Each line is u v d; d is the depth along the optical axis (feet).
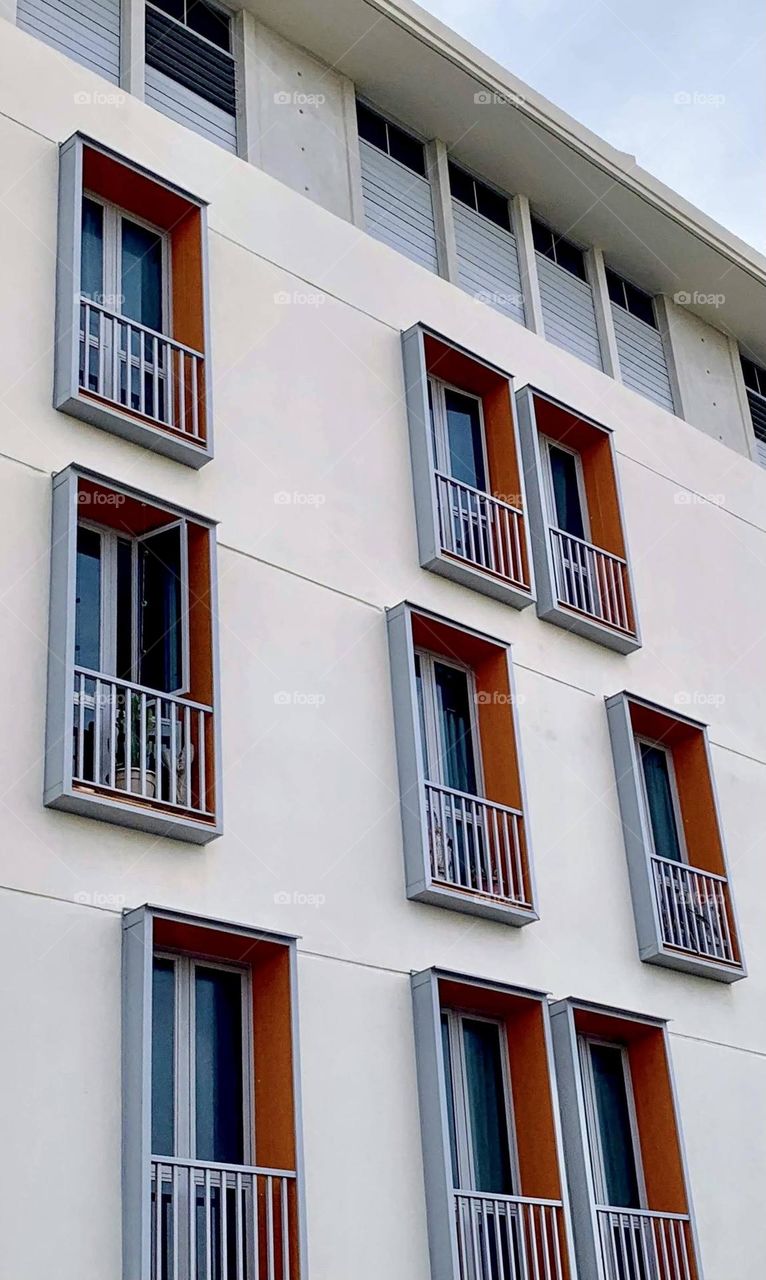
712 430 72.69
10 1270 35.37
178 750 44.37
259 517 49.55
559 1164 46.60
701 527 67.41
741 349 77.92
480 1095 47.88
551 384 63.16
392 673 50.85
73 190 48.06
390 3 59.47
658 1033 52.26
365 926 46.32
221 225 53.42
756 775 63.57
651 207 68.23
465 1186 46.14
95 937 40.27
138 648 45.70
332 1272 41.01
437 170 64.49
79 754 41.70
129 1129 38.37
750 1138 54.60
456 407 59.06
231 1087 42.14
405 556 53.31
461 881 50.75
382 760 49.24
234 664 46.73
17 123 48.78
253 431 50.72
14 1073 37.45
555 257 68.90
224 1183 38.88
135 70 54.90
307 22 60.03
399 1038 45.62
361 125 62.80
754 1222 52.85
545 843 53.11
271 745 46.50
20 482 43.93
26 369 45.52
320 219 56.80
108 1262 36.86
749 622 67.26
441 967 47.37
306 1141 42.16
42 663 42.19
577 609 57.52
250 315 52.70
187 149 53.57
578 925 52.60
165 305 50.93
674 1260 49.11
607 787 56.39
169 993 42.09
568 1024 49.19
